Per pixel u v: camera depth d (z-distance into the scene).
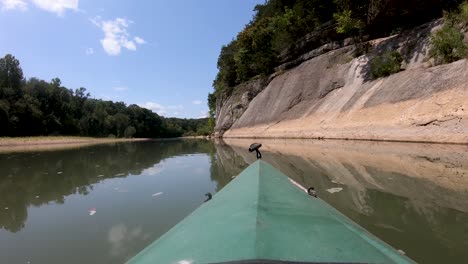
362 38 25.36
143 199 6.52
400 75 16.70
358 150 12.00
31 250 4.05
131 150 23.75
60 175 10.16
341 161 9.58
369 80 19.75
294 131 24.25
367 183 6.54
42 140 48.59
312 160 10.25
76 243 4.25
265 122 31.77
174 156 16.30
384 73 18.55
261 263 1.51
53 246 4.17
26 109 56.81
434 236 3.73
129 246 4.11
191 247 1.89
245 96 40.47
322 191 6.10
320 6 31.56
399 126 13.98
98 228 4.83
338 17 25.11
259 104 35.47
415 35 19.47
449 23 16.06
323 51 29.16
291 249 1.73
